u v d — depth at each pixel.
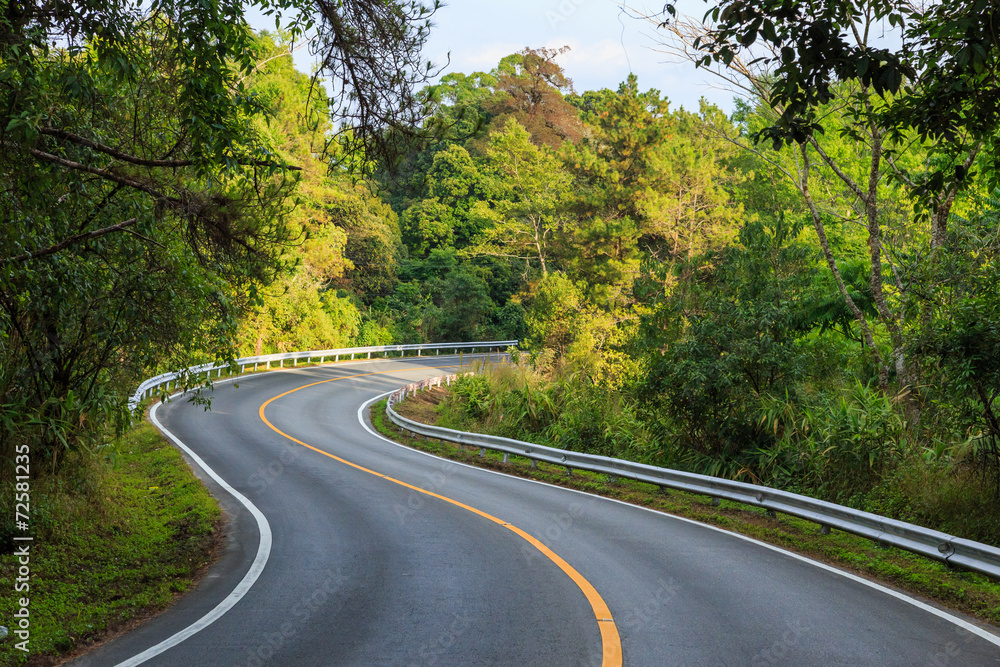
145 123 8.00
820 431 13.69
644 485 15.30
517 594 7.61
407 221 66.94
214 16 6.93
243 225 7.76
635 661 5.81
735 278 16.20
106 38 6.76
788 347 15.44
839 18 6.99
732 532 11.13
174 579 8.42
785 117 7.16
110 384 11.49
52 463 10.64
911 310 11.74
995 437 10.20
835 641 6.31
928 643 6.31
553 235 53.09
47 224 7.47
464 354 55.97
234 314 11.12
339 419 26.72
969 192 17.86
